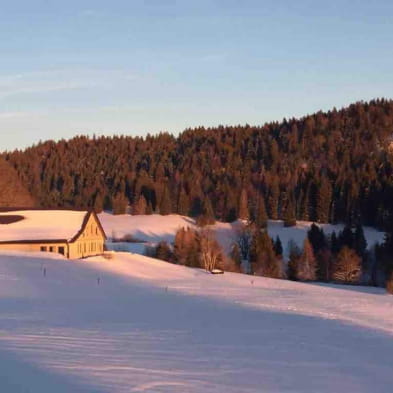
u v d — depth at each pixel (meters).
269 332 26.41
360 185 131.00
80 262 60.00
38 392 13.05
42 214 69.81
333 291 54.62
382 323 32.97
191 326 27.33
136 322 27.98
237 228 114.38
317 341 24.33
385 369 18.83
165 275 60.03
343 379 16.89
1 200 111.06
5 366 15.47
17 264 53.78
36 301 36.09
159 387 14.16
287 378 16.50
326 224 128.25
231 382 15.45
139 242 108.19
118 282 50.66
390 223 109.62
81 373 15.12
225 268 75.75
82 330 23.89
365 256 83.19
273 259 76.88
